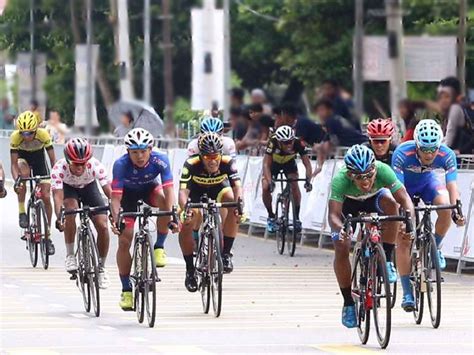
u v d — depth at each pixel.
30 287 40.12
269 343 28.84
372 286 28.30
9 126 123.12
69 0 119.00
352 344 28.80
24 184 46.50
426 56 48.34
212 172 35.72
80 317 33.47
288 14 84.94
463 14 58.16
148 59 102.62
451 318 33.41
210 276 33.91
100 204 38.00
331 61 83.19
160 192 34.88
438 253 31.62
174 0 114.31
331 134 54.53
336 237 28.61
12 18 125.81
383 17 80.62
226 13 82.19
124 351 27.41
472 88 69.38
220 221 34.62
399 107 50.38
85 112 96.75
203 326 31.75
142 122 78.75
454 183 33.22
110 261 47.75
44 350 27.50
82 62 97.31
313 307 35.69
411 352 27.55
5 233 58.41
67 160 37.47
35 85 110.31
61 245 53.25
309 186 48.97
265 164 49.88
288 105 55.25
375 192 29.59
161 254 35.56
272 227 50.50
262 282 41.62
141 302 32.19
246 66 107.44
